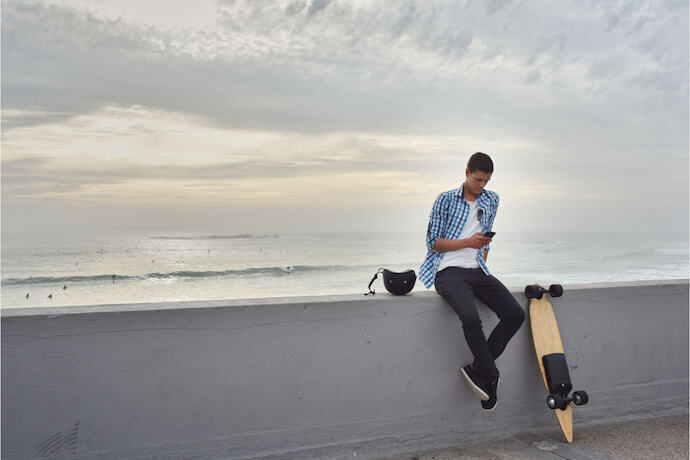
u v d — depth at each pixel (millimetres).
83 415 2209
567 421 3029
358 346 2709
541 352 3049
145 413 2307
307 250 102188
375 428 2758
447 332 2941
